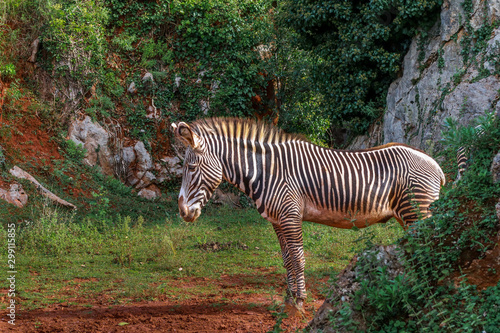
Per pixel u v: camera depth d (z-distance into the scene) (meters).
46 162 12.18
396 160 5.18
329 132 17.33
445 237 3.38
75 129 13.16
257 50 15.80
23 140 12.24
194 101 14.77
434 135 12.19
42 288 6.31
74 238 8.98
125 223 9.71
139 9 15.03
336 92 14.39
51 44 13.33
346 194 5.02
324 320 3.34
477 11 12.04
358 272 3.41
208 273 7.09
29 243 8.49
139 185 13.61
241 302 5.54
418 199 5.04
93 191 12.07
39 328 4.59
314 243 8.72
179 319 4.88
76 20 13.74
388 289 3.06
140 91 14.50
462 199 3.62
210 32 14.84
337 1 13.34
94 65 13.87
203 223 10.91
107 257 8.09
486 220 3.22
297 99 16.00
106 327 4.62
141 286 6.32
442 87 12.36
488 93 11.42
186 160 5.12
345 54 13.38
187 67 15.05
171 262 7.43
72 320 4.88
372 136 14.38
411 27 13.11
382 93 14.27
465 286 2.91
